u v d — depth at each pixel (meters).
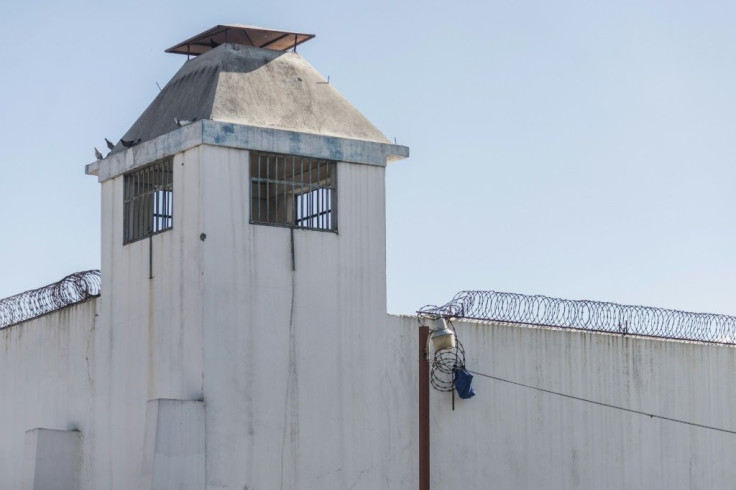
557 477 32.66
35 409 33.19
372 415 30.19
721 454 35.53
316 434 29.41
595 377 33.62
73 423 31.69
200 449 27.83
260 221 29.28
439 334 29.45
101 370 31.02
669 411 34.75
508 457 31.98
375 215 30.73
